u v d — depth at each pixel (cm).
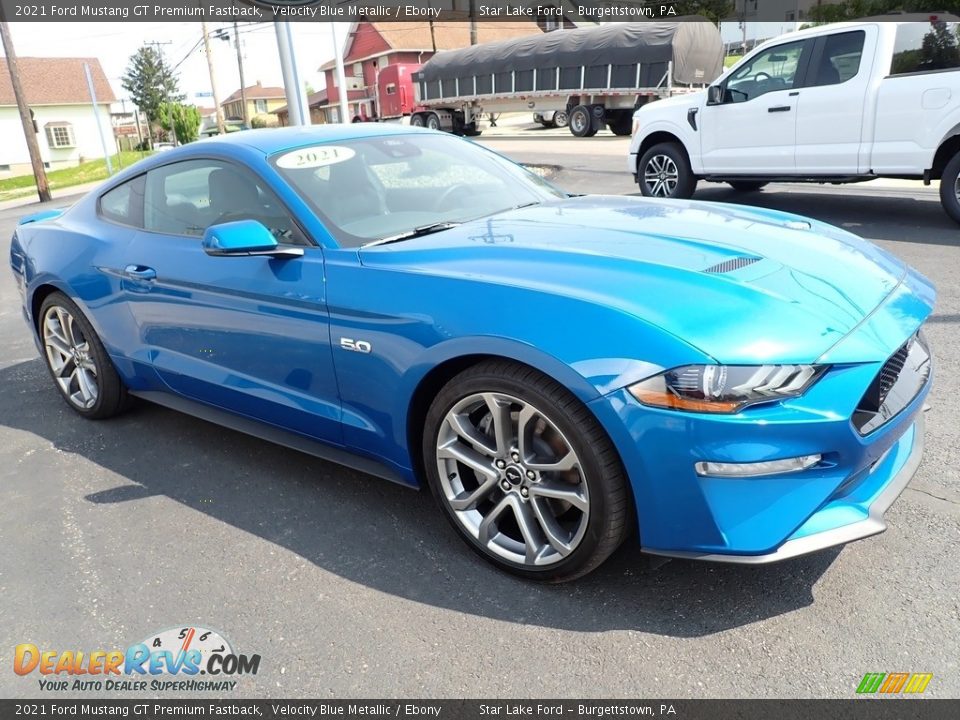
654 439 212
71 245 409
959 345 450
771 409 206
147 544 302
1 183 4497
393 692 217
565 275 242
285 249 296
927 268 607
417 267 267
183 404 385
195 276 331
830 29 776
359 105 3716
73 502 342
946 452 328
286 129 374
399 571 271
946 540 265
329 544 292
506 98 2523
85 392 434
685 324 214
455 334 245
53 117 5338
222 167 338
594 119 2261
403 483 289
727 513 212
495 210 339
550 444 242
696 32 2080
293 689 221
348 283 278
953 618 228
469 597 254
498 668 222
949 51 699
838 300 234
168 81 7619
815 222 316
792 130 820
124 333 387
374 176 334
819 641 223
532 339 228
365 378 277
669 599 245
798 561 259
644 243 263
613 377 215
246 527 309
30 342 627
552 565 248
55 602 270
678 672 215
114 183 413
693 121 912
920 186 990
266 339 310
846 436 211
